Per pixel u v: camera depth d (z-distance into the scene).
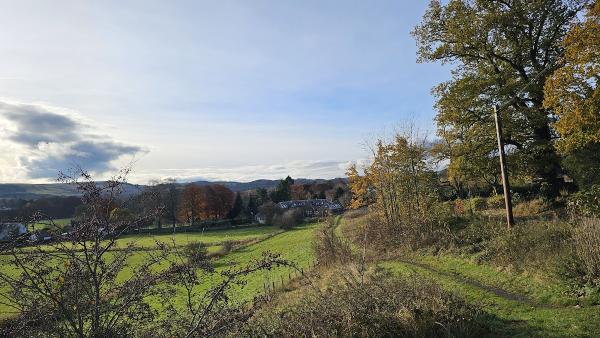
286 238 50.06
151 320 4.77
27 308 4.15
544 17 23.47
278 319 7.99
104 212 4.45
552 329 8.23
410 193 28.00
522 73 24.67
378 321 7.97
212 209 79.81
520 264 13.07
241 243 48.88
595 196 16.48
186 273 4.69
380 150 29.03
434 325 8.03
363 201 39.19
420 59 26.95
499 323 8.90
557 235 13.61
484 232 18.12
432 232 21.12
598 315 8.70
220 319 4.82
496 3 24.58
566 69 18.42
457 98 25.30
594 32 17.41
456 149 26.45
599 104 17.48
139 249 4.79
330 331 7.66
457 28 24.56
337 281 13.08
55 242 4.14
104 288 4.50
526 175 25.39
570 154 21.69
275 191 108.12
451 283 13.00
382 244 24.30
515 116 24.69
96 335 4.18
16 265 4.07
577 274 10.83
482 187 40.84
